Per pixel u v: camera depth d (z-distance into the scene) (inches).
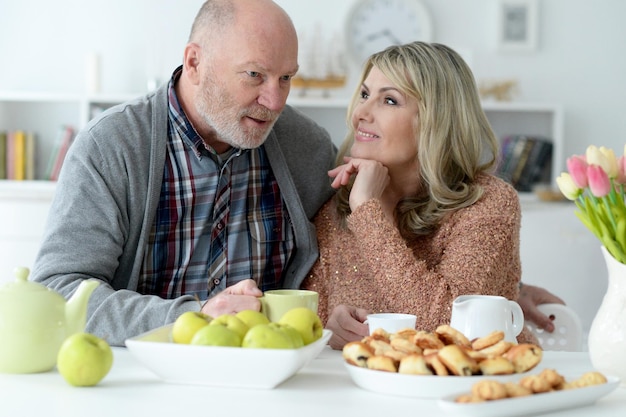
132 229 75.5
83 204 72.5
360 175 80.7
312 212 86.2
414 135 83.0
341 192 85.0
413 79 82.0
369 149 83.1
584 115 179.2
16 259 154.8
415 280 75.4
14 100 172.9
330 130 176.4
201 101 76.0
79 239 71.5
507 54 177.3
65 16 174.7
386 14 175.0
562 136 171.9
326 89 173.9
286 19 75.5
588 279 158.9
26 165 168.1
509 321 56.6
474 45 176.9
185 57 76.9
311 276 83.4
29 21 174.7
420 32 175.2
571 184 52.1
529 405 41.6
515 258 82.4
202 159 78.7
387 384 45.7
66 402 43.7
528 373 47.0
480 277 76.2
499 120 177.9
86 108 167.0
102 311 64.1
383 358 46.3
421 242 83.0
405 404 44.1
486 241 78.4
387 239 77.3
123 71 175.6
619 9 178.4
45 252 71.3
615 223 50.9
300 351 46.3
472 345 48.9
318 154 86.8
